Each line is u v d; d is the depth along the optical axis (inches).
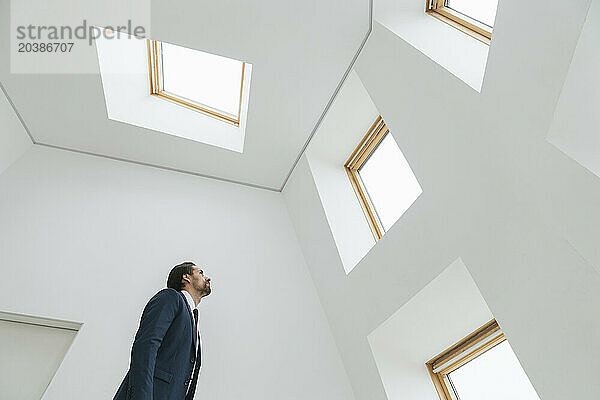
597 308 63.6
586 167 64.4
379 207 140.3
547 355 71.4
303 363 128.0
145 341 73.2
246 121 142.8
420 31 106.2
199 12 112.7
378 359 118.9
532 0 72.4
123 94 145.3
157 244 138.4
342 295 131.6
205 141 151.6
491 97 80.7
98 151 152.6
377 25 110.0
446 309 106.7
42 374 114.7
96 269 127.0
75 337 114.9
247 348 126.0
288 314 136.6
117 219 139.5
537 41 71.6
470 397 114.3
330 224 137.3
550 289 70.9
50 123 143.3
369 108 132.3
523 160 75.2
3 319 116.1
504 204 79.7
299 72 125.7
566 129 68.7
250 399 117.5
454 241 91.9
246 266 143.1
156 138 149.3
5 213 129.1
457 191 90.4
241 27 115.7
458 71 90.6
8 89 131.6
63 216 134.3
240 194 161.8
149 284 129.1
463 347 114.7
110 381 110.1
